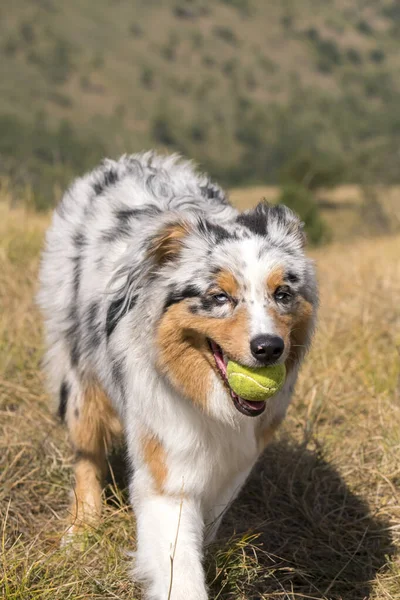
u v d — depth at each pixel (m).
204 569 5.55
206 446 5.25
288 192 39.00
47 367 7.00
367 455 7.57
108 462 6.60
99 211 6.55
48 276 6.87
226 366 4.98
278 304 5.04
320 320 10.16
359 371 9.03
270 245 5.13
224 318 4.91
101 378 6.04
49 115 174.75
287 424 7.97
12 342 8.97
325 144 179.62
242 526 6.54
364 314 10.12
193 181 7.00
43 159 104.19
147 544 5.08
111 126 180.25
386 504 6.87
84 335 6.18
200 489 5.31
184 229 5.25
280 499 7.06
